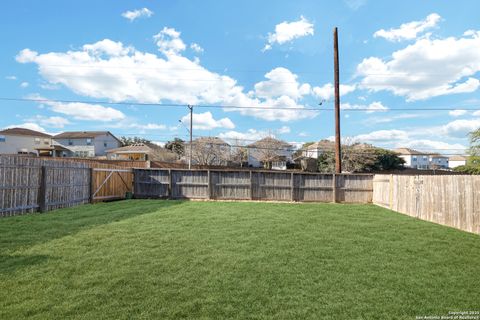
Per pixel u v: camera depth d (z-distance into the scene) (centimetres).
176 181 1466
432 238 608
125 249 488
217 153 3794
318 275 390
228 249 500
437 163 5469
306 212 946
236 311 293
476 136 1423
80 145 4538
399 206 1034
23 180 825
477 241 588
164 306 299
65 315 277
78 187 1096
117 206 1054
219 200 1402
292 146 4453
